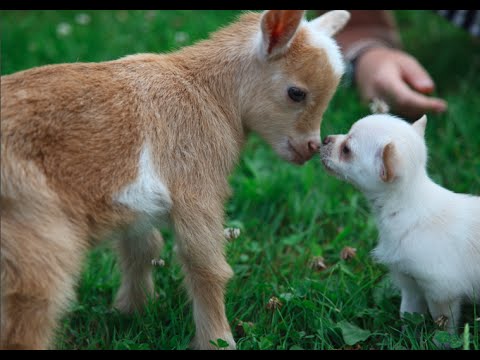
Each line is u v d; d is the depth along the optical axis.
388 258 1.00
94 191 0.91
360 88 1.33
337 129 1.27
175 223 0.95
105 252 1.12
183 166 0.95
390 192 0.99
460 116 1.33
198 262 0.96
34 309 0.88
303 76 0.98
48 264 0.88
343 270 1.07
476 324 0.97
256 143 1.34
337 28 1.04
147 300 1.04
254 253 1.13
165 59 0.98
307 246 1.15
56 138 0.90
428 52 1.55
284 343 0.98
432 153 1.27
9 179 0.87
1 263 0.88
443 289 0.97
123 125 0.92
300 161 1.01
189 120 0.96
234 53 0.99
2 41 1.58
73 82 0.92
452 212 0.99
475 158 1.26
